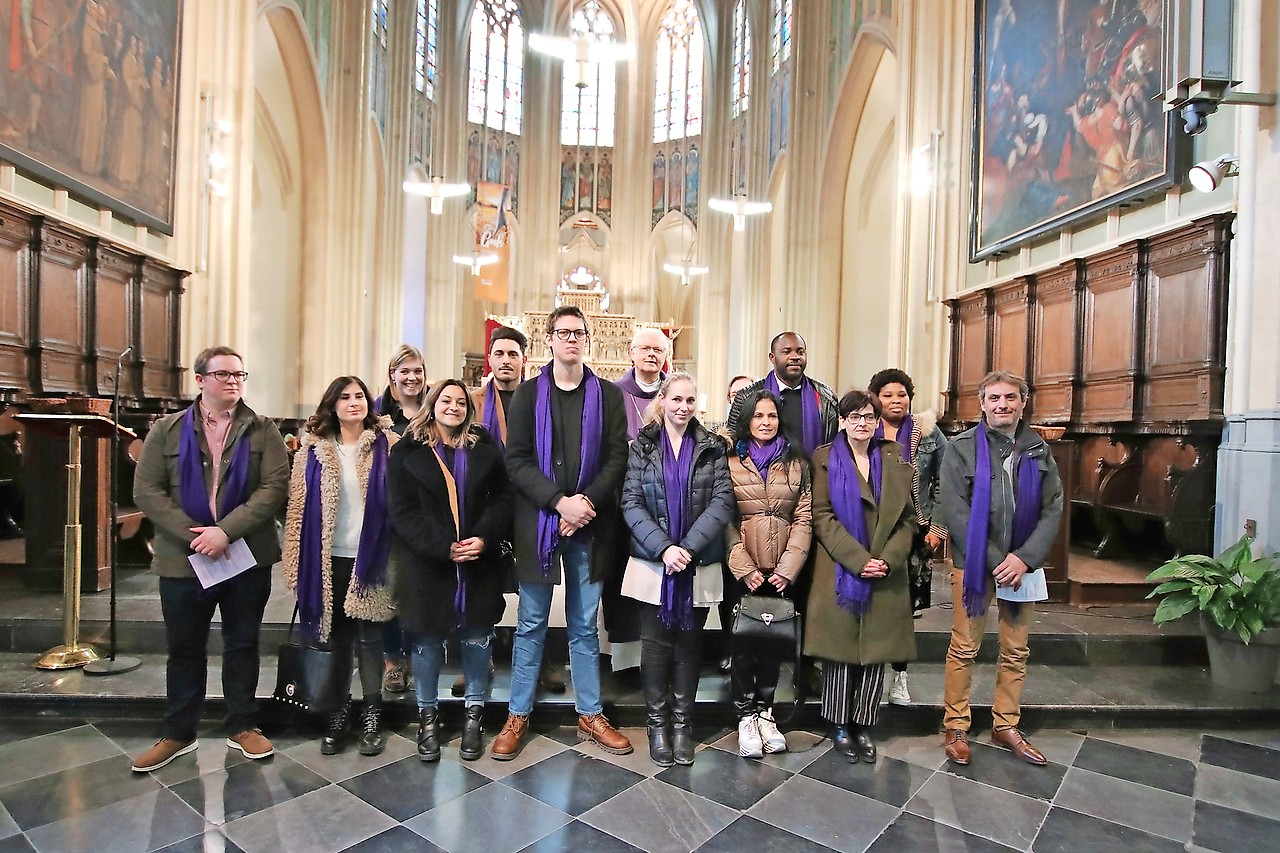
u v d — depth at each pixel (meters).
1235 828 2.55
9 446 5.35
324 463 3.00
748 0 18.86
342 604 3.01
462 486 2.95
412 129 17.30
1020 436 3.14
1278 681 3.70
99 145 6.41
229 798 2.64
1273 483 4.05
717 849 2.38
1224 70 3.83
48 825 2.45
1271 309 4.18
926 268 8.60
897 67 9.78
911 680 3.75
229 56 8.41
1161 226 5.23
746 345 18.89
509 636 3.90
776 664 3.08
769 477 3.10
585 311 13.16
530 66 23.50
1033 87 6.87
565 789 2.76
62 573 4.49
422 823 2.50
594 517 3.03
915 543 3.21
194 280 8.03
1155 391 5.28
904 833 2.49
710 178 21.84
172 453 2.86
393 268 15.93
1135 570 5.11
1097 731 3.39
